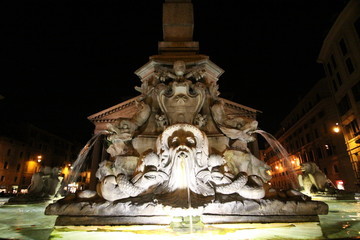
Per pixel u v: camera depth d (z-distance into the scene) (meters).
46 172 7.90
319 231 3.09
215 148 4.73
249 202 3.76
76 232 3.19
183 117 4.93
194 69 5.71
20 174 42.16
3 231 3.26
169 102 5.05
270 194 4.07
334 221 3.73
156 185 3.98
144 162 4.12
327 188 7.97
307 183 8.45
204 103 5.34
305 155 40.16
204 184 3.96
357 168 26.94
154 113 5.20
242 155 4.54
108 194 3.72
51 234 3.09
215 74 6.20
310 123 38.00
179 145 4.08
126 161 4.41
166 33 6.79
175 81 5.18
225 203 3.71
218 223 3.59
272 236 2.89
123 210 3.63
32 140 45.78
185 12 6.95
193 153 4.06
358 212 4.73
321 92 34.97
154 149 4.61
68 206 3.62
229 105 29.06
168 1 7.11
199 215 3.57
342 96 28.83
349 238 2.43
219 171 4.07
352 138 27.48
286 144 49.94
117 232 3.19
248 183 4.00
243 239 2.79
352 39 26.11
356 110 26.19
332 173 31.91
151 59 5.83
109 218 3.58
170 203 3.54
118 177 3.82
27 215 4.75
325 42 30.66
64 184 10.52
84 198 3.88
